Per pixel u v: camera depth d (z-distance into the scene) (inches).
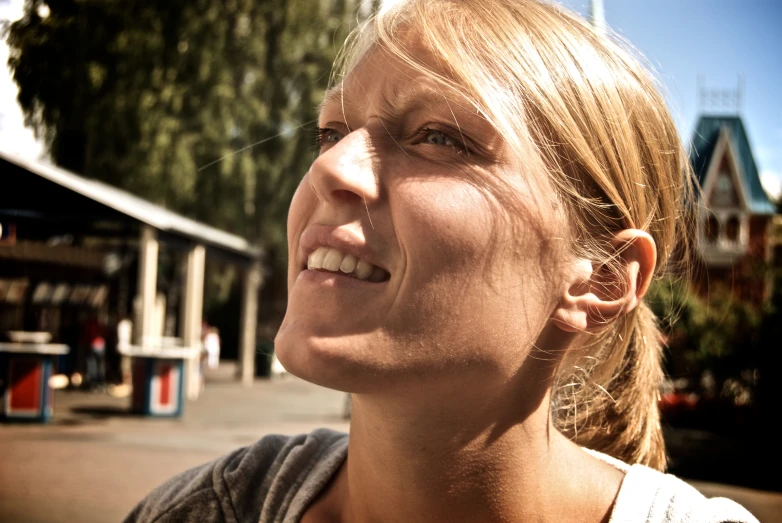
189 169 848.9
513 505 38.4
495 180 35.5
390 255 34.4
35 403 454.3
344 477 43.4
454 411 36.4
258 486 45.4
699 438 467.2
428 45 37.4
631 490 40.2
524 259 36.1
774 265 536.4
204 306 1359.5
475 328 34.7
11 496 256.8
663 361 61.8
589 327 40.8
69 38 671.1
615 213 40.8
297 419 519.2
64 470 307.7
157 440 399.9
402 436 37.0
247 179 884.6
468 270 34.4
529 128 37.5
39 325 690.8
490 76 36.9
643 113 43.7
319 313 34.1
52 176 495.8
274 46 933.8
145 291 567.5
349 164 35.0
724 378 521.3
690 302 525.0
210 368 1093.8
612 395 51.9
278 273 1251.8
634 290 41.1
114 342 716.0
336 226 35.1
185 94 863.1
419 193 34.3
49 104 557.6
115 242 741.9
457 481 37.7
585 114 39.5
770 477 374.3
